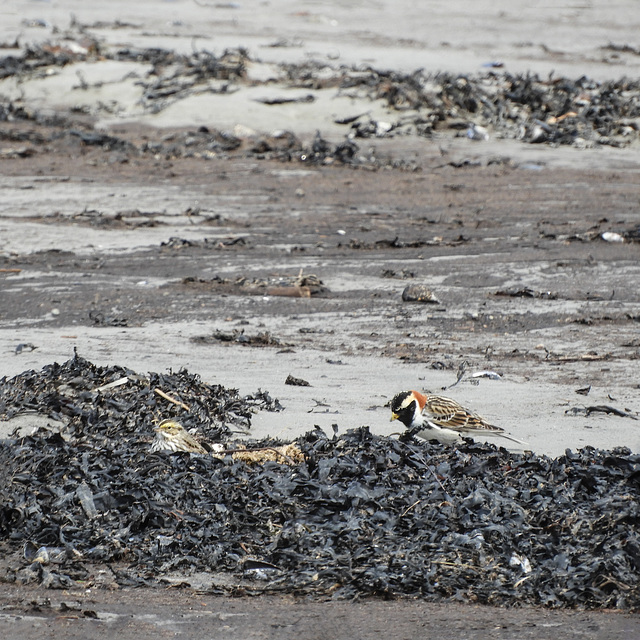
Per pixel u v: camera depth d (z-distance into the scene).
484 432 29.31
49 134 115.94
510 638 17.80
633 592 20.02
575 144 115.25
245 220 80.56
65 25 175.00
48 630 18.08
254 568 21.48
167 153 108.62
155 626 18.33
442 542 22.19
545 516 23.58
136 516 23.50
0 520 23.47
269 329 49.03
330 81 131.62
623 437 32.22
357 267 64.19
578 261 65.56
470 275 61.78
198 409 32.84
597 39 177.12
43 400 32.53
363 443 28.50
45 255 66.56
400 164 104.56
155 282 58.97
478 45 169.25
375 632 18.06
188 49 155.75
